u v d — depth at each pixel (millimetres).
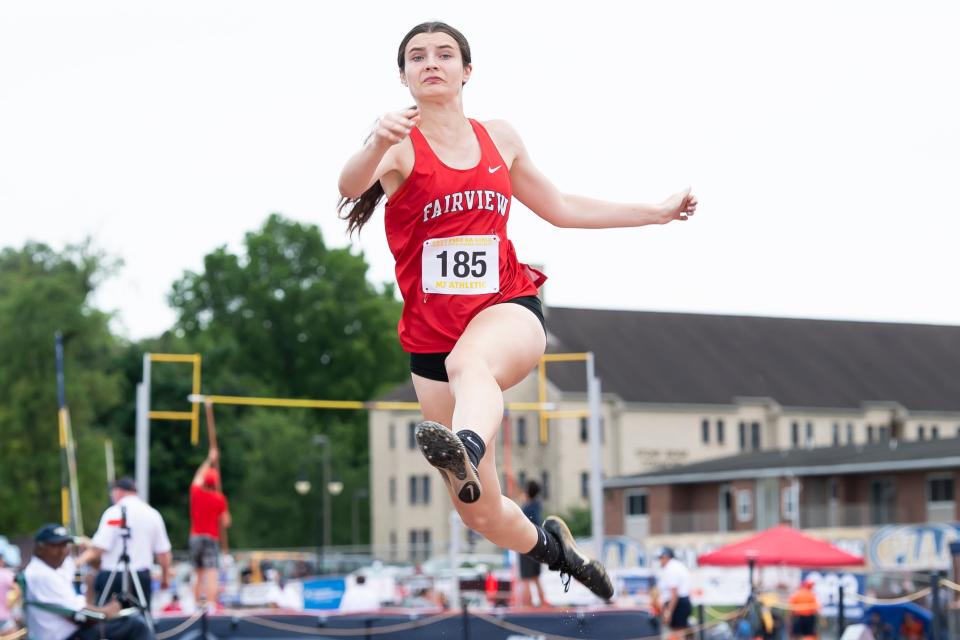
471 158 12312
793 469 146375
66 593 28359
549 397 187750
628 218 13734
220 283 195625
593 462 61469
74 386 123312
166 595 55156
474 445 10898
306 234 197625
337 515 195625
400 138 11203
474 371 11656
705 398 197625
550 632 43625
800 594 54719
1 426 121438
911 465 134750
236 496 187875
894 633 54250
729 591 58594
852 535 135750
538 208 13523
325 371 195500
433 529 195750
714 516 149250
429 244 12273
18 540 113312
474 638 43188
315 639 42188
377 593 67500
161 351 173125
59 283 123938
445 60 12180
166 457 168250
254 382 187375
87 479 122875
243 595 55844
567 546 12758
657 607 50875
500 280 12391
